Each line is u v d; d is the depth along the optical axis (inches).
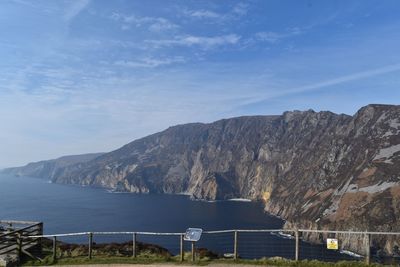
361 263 1078.4
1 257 1337.4
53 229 6830.7
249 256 3784.5
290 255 3863.2
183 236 1261.1
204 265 1159.6
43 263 1321.4
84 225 7381.9
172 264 1194.0
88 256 1369.3
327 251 4097.0
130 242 1643.7
